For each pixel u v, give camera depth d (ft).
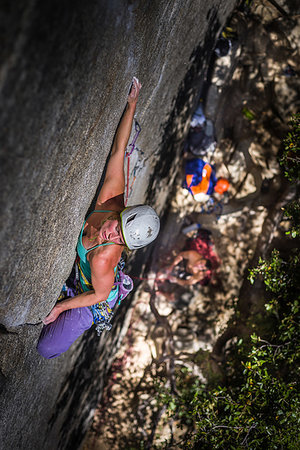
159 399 19.76
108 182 9.37
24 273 7.12
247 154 22.40
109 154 9.64
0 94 4.32
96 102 7.22
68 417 17.10
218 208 22.66
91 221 9.12
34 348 9.47
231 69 20.98
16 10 4.09
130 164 12.47
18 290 7.24
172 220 22.90
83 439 21.49
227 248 22.59
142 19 8.28
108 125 8.60
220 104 22.31
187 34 13.30
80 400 18.29
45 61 4.88
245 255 22.39
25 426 11.23
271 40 20.98
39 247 7.27
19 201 5.76
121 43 7.53
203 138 21.68
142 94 10.76
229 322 20.88
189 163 21.25
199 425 14.01
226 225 22.68
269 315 18.01
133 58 8.71
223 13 18.17
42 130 5.54
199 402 14.46
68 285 9.94
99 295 8.74
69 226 8.39
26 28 4.31
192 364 21.01
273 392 13.30
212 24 16.93
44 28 4.61
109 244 8.30
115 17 6.73
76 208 8.47
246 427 13.57
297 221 14.53
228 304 22.26
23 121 4.95
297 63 21.02
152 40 9.74
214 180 21.94
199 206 22.79
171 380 20.57
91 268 8.42
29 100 4.89
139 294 22.81
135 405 22.02
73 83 5.89
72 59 5.57
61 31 4.99
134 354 22.80
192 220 22.91
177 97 15.67
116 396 22.31
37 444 13.37
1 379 8.23
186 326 22.54
